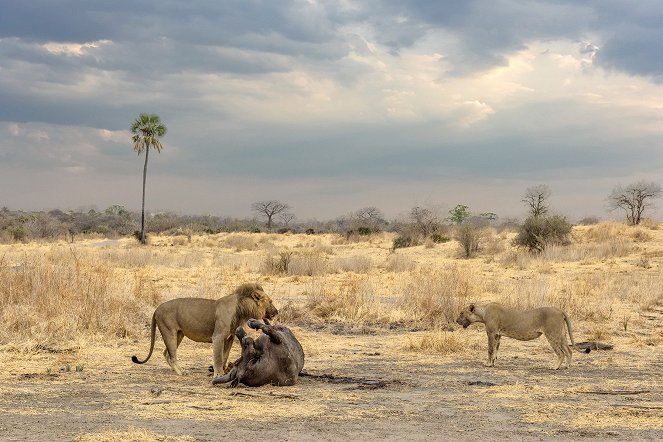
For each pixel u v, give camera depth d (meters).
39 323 16.23
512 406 10.18
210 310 12.09
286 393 10.85
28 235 80.12
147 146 71.44
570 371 13.42
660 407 10.09
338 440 8.23
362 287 23.69
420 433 8.61
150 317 18.86
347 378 12.27
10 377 12.04
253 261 42.00
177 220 107.94
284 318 20.14
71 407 9.80
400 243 54.81
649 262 38.16
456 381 12.16
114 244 69.50
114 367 13.14
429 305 20.70
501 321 13.91
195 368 13.12
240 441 8.12
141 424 8.87
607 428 8.93
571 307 21.14
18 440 8.05
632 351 15.77
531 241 45.28
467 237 45.78
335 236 70.56
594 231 49.00
